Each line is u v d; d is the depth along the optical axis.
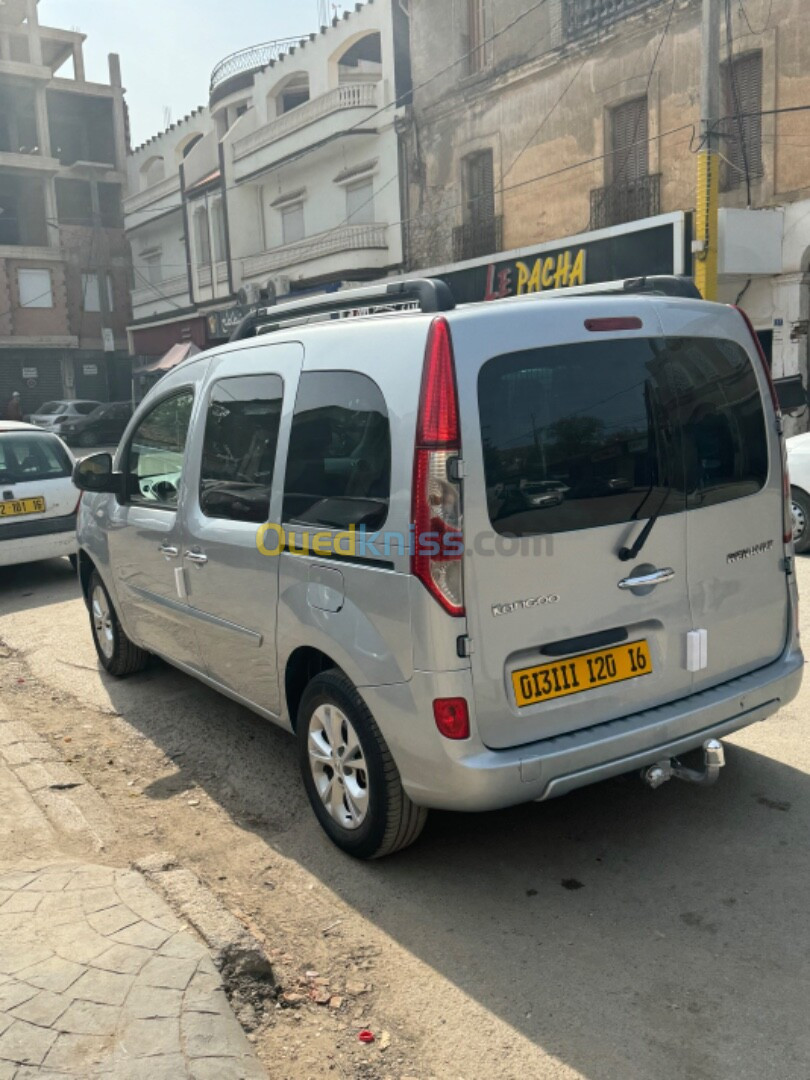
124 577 5.13
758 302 15.58
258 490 3.71
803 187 14.60
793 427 14.84
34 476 8.66
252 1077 2.27
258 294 28.27
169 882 3.07
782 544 3.62
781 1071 2.36
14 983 2.54
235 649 3.99
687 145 16.12
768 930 2.96
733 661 3.48
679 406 3.26
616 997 2.67
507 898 3.21
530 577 2.93
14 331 39.62
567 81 18.05
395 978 2.80
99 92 42.28
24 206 40.34
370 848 3.35
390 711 3.02
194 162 32.38
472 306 3.22
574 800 3.89
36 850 3.49
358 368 3.19
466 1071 2.41
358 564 3.10
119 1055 2.28
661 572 3.20
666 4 15.98
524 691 2.96
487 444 2.86
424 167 22.17
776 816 3.67
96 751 4.70
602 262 16.86
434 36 21.09
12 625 7.45
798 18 14.21
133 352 38.34
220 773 4.38
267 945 2.98
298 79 28.45
